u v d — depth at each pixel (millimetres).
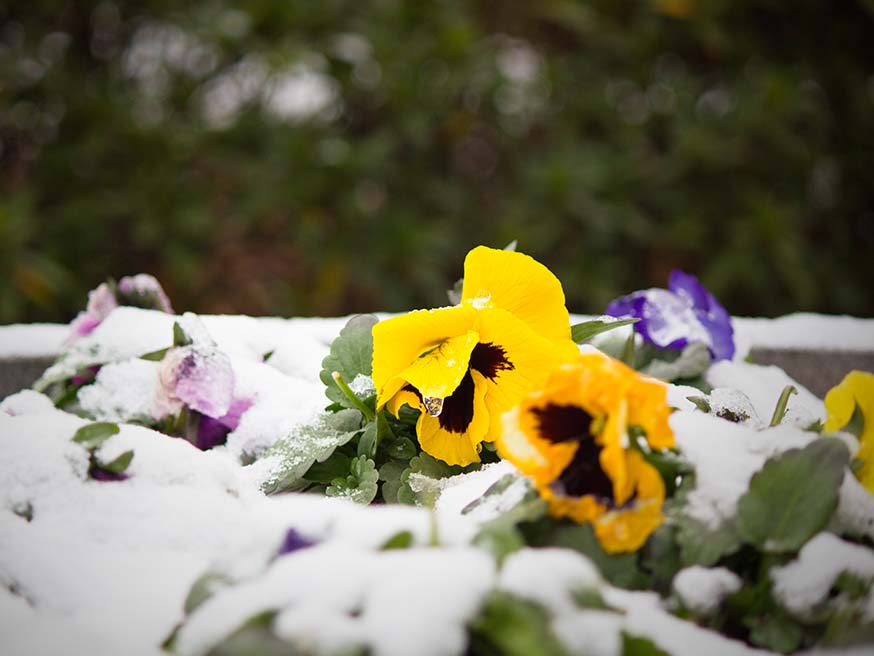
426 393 395
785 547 348
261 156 1098
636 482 347
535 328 431
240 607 306
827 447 354
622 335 536
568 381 340
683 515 358
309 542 330
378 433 439
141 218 1067
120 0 1104
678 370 507
